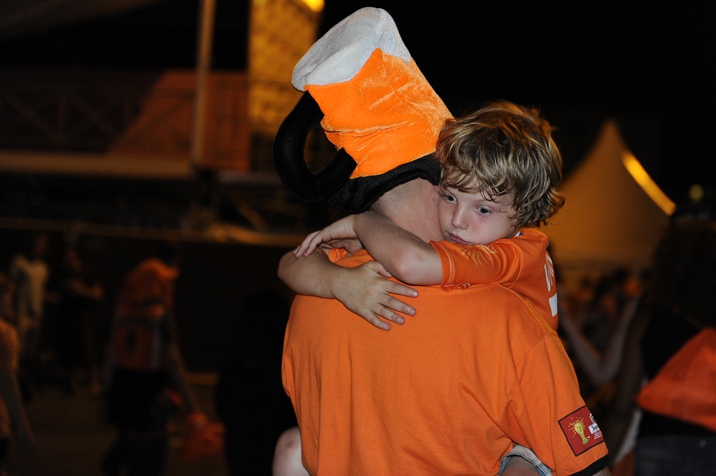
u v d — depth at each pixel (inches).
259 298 188.2
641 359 126.2
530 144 64.4
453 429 63.5
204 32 518.9
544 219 70.0
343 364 68.1
